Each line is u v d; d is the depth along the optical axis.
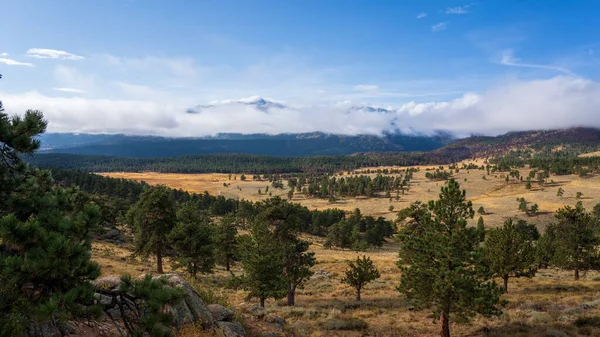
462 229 19.00
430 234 19.97
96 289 7.75
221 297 19.17
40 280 7.12
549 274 50.56
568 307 26.56
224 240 59.31
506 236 36.53
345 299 38.47
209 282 46.34
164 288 8.33
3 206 8.41
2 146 8.64
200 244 42.34
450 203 20.23
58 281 7.37
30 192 8.96
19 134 8.45
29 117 8.73
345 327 24.62
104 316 10.95
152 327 7.75
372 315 29.67
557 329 21.20
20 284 6.89
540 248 55.53
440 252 19.05
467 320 18.67
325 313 30.09
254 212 137.12
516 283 41.91
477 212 176.62
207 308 15.60
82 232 7.95
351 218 150.12
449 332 22.06
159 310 7.99
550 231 57.91
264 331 17.59
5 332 6.47
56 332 8.64
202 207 174.25
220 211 166.62
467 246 19.03
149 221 44.34
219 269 61.25
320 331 23.14
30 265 6.59
